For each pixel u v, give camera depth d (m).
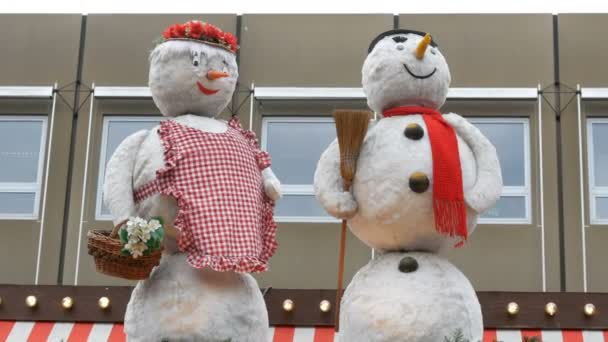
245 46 11.28
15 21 11.38
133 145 6.17
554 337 8.12
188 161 5.99
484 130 10.95
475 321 5.97
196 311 5.80
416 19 11.24
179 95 6.40
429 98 6.41
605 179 10.76
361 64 11.20
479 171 6.17
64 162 11.04
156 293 5.89
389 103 6.43
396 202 5.98
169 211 5.94
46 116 11.17
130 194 6.04
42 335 8.33
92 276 10.73
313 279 10.68
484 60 11.07
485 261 10.59
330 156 6.28
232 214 5.89
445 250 6.30
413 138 6.10
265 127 11.12
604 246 10.55
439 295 5.89
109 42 11.36
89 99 11.20
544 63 11.05
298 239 10.80
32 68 11.27
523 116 10.95
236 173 6.04
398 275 5.99
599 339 8.08
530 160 10.83
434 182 5.93
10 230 10.84
